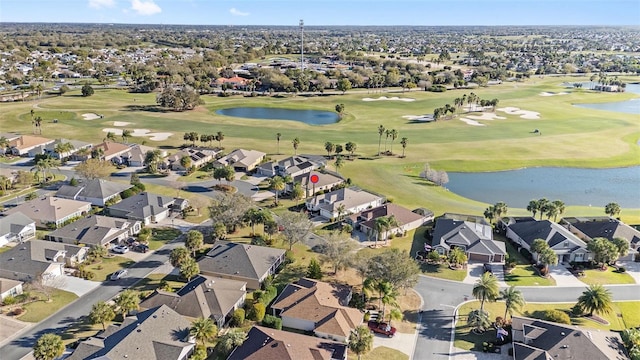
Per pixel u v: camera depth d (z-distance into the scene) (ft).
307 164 469.98
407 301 253.24
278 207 382.63
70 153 507.30
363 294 255.29
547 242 300.81
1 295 242.58
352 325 223.71
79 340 214.90
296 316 229.04
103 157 484.33
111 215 357.41
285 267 286.05
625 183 475.31
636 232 315.78
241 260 272.92
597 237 316.60
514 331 220.64
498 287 252.01
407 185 441.68
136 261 290.76
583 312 242.17
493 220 360.28
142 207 348.18
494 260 297.53
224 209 328.49
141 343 195.83
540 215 367.25
